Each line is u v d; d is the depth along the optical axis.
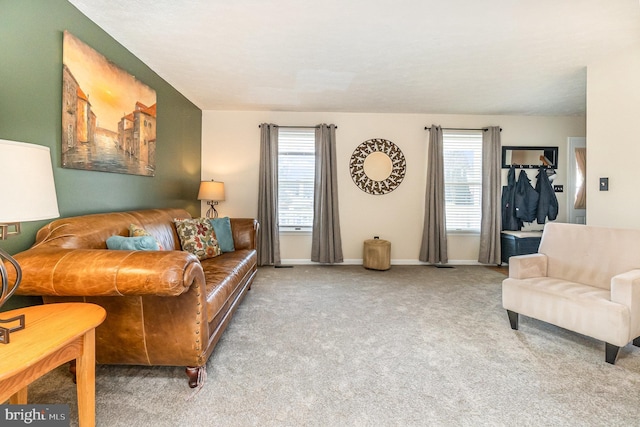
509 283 2.31
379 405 1.45
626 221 2.58
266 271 4.11
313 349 1.98
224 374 1.69
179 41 2.46
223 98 3.95
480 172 4.65
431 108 4.32
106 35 2.30
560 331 2.27
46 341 0.98
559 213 4.68
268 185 4.39
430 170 4.51
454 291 3.27
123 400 1.46
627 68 2.57
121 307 1.49
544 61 2.82
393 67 2.98
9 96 1.56
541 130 4.66
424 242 4.56
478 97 3.86
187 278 1.30
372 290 3.28
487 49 2.60
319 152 4.44
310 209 4.59
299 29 2.29
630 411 1.41
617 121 2.64
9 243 1.54
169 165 3.44
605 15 2.08
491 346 2.04
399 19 2.15
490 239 4.50
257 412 1.39
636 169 2.52
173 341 1.51
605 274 2.17
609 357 1.82
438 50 2.62
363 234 4.64
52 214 1.07
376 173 4.60
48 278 1.25
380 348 2.01
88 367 1.15
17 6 1.59
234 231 3.38
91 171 2.17
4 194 0.92
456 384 1.62
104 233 1.84
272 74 3.15
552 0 1.92
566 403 1.47
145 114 2.87
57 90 1.85
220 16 2.12
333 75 3.18
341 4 1.98
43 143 1.76
